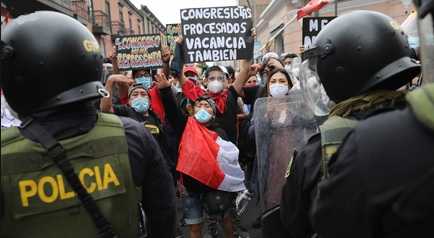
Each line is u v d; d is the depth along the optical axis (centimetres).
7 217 133
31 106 144
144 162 158
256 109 301
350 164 97
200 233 390
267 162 292
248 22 484
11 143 137
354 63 145
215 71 441
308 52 164
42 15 147
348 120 138
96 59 151
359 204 95
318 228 111
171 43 912
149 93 432
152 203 168
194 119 390
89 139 144
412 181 86
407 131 90
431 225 85
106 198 142
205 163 368
